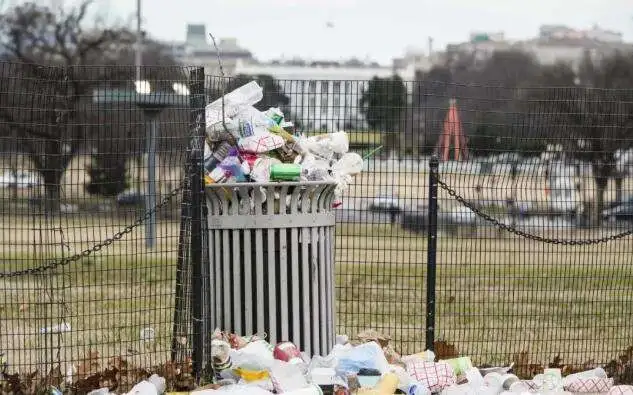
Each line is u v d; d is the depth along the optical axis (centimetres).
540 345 1988
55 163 1711
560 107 1917
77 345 1658
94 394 1462
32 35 9312
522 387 1581
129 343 1825
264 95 1861
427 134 1889
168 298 2333
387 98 1884
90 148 1708
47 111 1636
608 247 2234
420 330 2094
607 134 1931
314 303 1603
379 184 2300
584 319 2166
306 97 1869
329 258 1639
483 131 1892
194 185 1523
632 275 2158
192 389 1516
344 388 1482
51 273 1683
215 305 1605
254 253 1580
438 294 2469
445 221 2114
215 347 1534
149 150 1702
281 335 1583
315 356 1581
